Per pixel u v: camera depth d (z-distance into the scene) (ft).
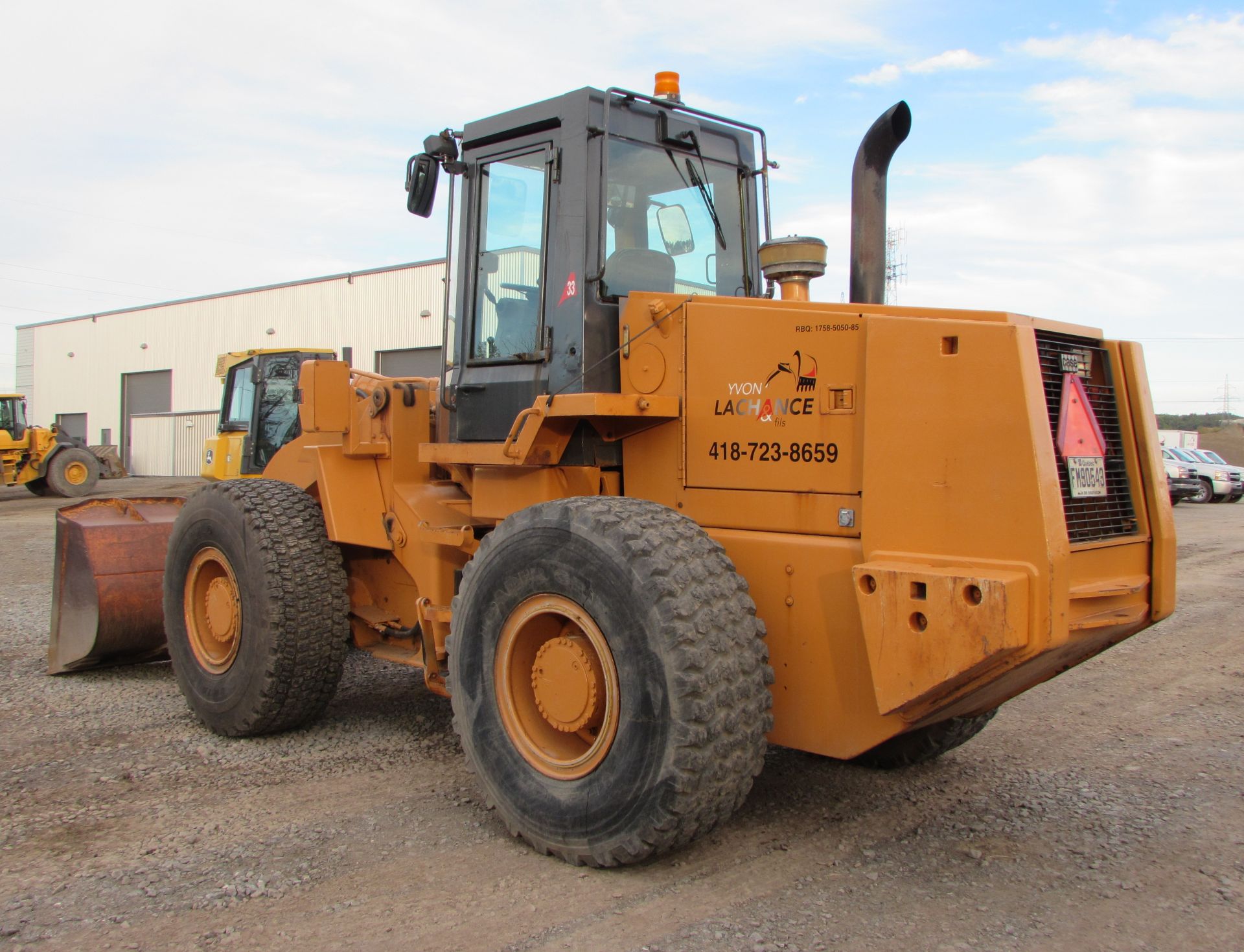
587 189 12.57
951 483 9.67
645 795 9.97
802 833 11.75
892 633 9.63
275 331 120.16
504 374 13.44
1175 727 16.47
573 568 10.72
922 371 9.91
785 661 11.04
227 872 10.54
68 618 19.81
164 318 136.36
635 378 12.62
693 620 9.95
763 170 15.20
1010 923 9.49
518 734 11.47
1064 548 9.21
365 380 16.63
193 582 16.57
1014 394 9.36
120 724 16.49
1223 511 69.05
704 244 14.29
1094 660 21.67
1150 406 11.84
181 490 81.30
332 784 13.44
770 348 11.39
